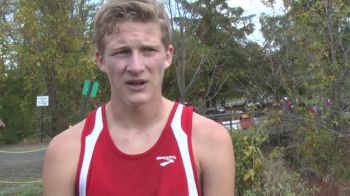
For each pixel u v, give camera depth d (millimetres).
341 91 7828
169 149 1499
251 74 10320
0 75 20969
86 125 1569
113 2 1492
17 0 20516
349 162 7578
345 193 6691
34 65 19797
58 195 1513
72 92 20312
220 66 24328
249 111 8383
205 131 1539
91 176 1480
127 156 1482
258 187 5371
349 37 8219
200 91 18656
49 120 21203
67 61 19016
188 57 16172
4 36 19391
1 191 8734
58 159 1529
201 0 15664
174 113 1559
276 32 9281
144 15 1479
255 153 5543
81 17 19578
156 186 1464
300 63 8312
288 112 7926
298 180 6211
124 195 1457
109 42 1495
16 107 23406
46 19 19016
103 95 17703
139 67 1460
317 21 8438
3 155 16078
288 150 7531
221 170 1518
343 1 8547
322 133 7703
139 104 1491
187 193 1472
